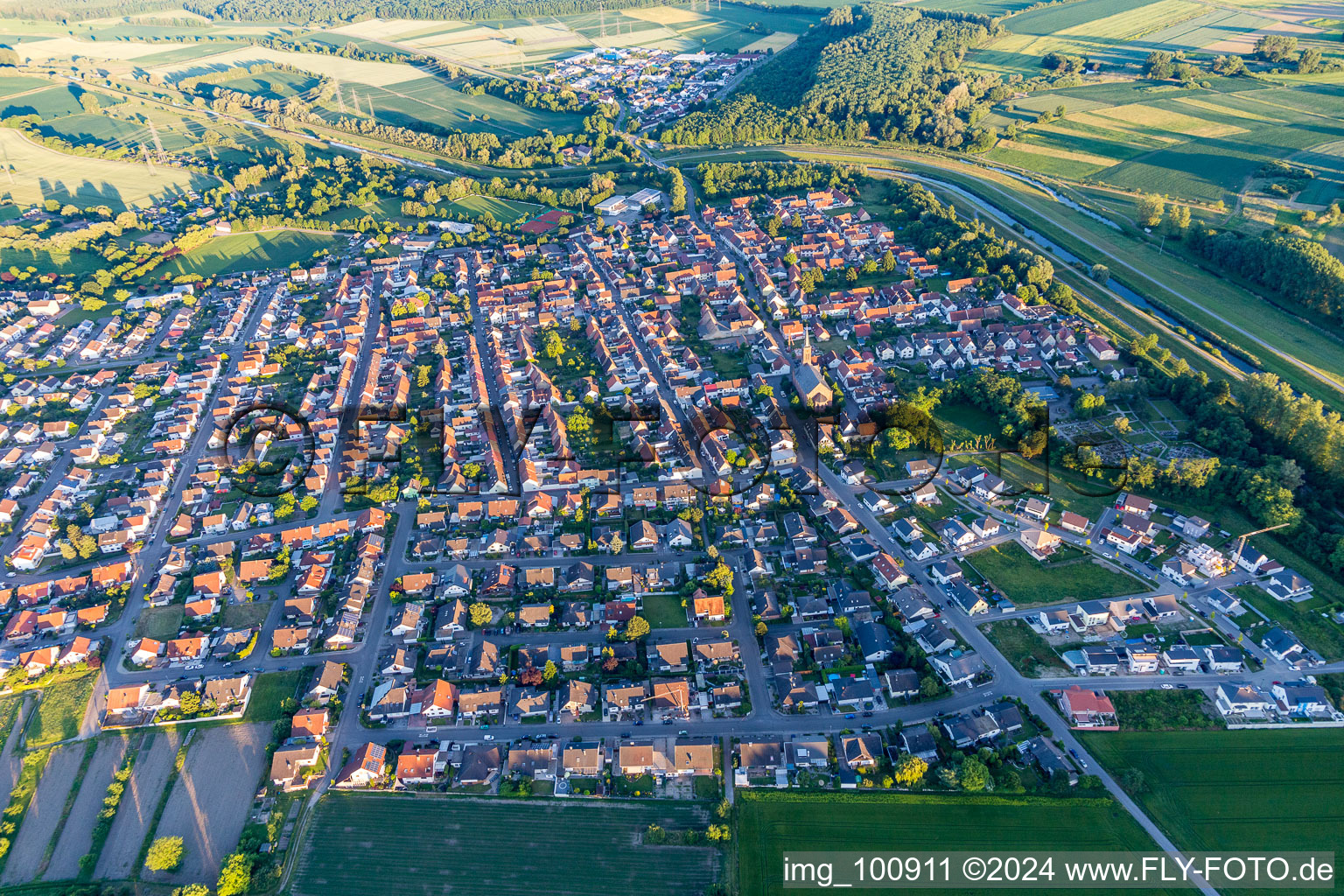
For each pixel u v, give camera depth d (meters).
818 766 137.25
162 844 126.31
